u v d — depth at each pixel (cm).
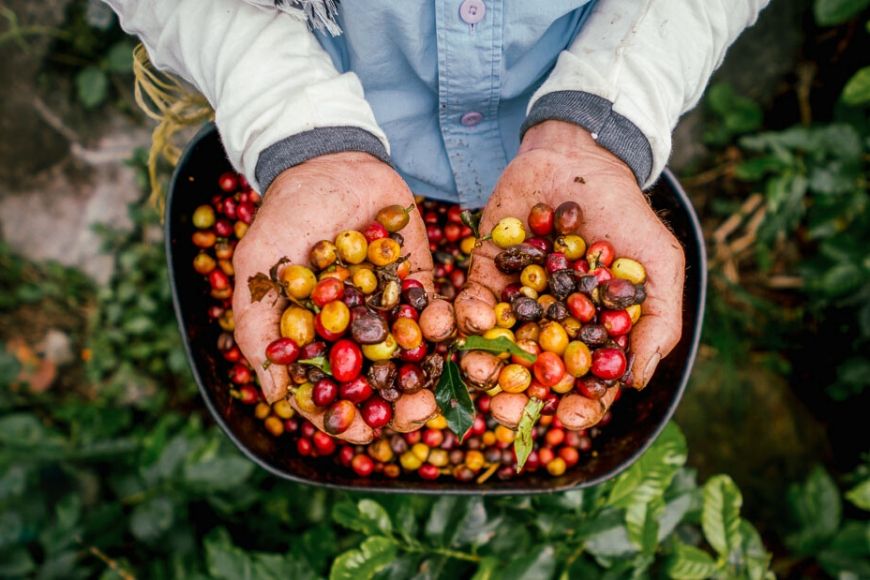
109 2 42
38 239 74
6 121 73
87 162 74
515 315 39
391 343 38
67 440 65
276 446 48
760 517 67
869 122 67
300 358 38
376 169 41
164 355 72
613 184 40
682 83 41
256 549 62
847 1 64
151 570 59
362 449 49
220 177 49
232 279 50
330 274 39
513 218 41
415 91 45
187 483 58
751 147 72
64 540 57
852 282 64
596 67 41
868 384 67
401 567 49
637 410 46
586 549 52
